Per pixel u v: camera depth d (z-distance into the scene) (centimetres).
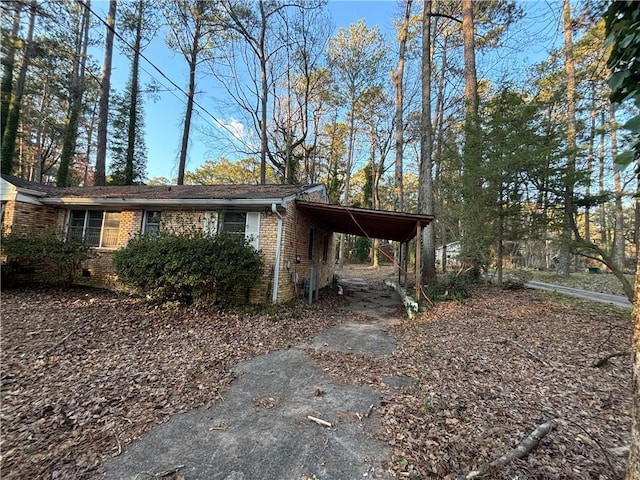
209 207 884
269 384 388
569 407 321
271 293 820
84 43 1788
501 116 890
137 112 2097
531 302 837
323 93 2111
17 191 924
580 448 249
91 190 1110
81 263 966
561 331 586
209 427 290
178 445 262
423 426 289
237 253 736
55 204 980
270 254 833
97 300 760
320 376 417
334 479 223
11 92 1599
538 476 216
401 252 1650
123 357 450
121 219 976
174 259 692
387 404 337
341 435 279
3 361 414
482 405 326
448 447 255
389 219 938
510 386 374
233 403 338
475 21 1285
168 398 342
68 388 352
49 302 720
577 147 766
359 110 2361
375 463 240
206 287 714
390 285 1551
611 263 698
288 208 862
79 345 482
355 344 573
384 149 2661
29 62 1583
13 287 857
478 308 793
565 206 793
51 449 251
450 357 480
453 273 1159
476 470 220
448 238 1597
